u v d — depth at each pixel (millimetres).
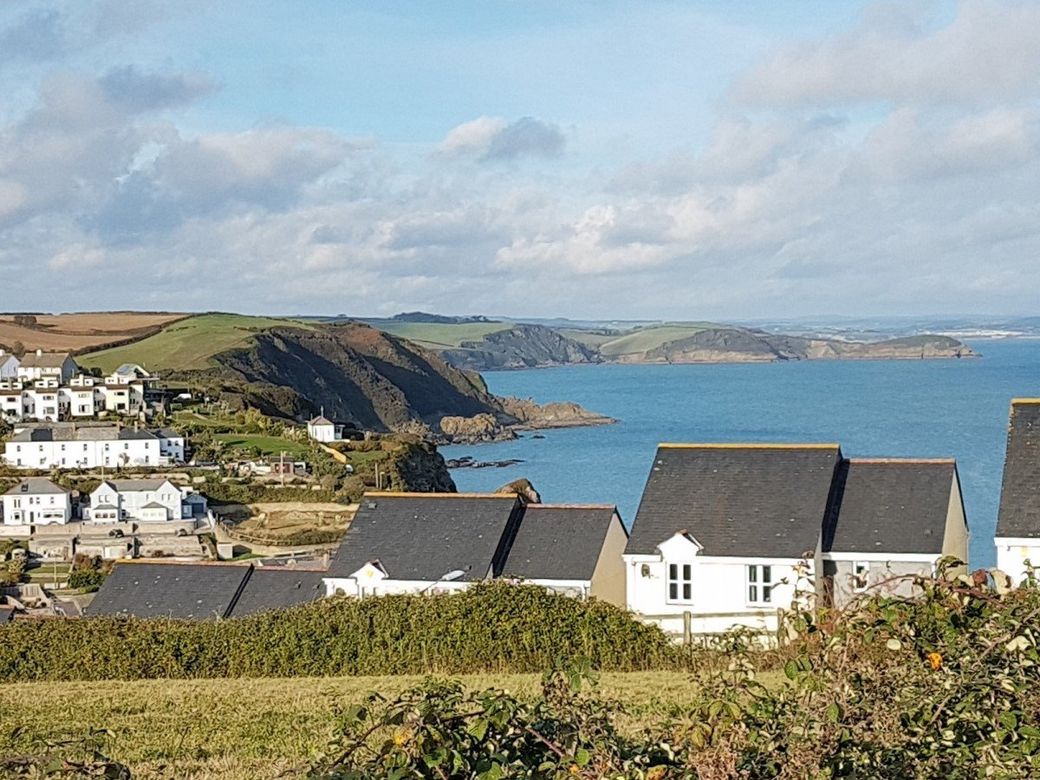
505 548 37469
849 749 8547
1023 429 31828
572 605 26531
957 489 34906
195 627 27844
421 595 27641
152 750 17750
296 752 17219
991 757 8477
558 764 8148
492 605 26625
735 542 32656
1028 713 8789
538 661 26047
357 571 36906
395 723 8383
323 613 27422
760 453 34781
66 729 19469
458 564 36531
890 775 8570
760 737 8586
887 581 9555
